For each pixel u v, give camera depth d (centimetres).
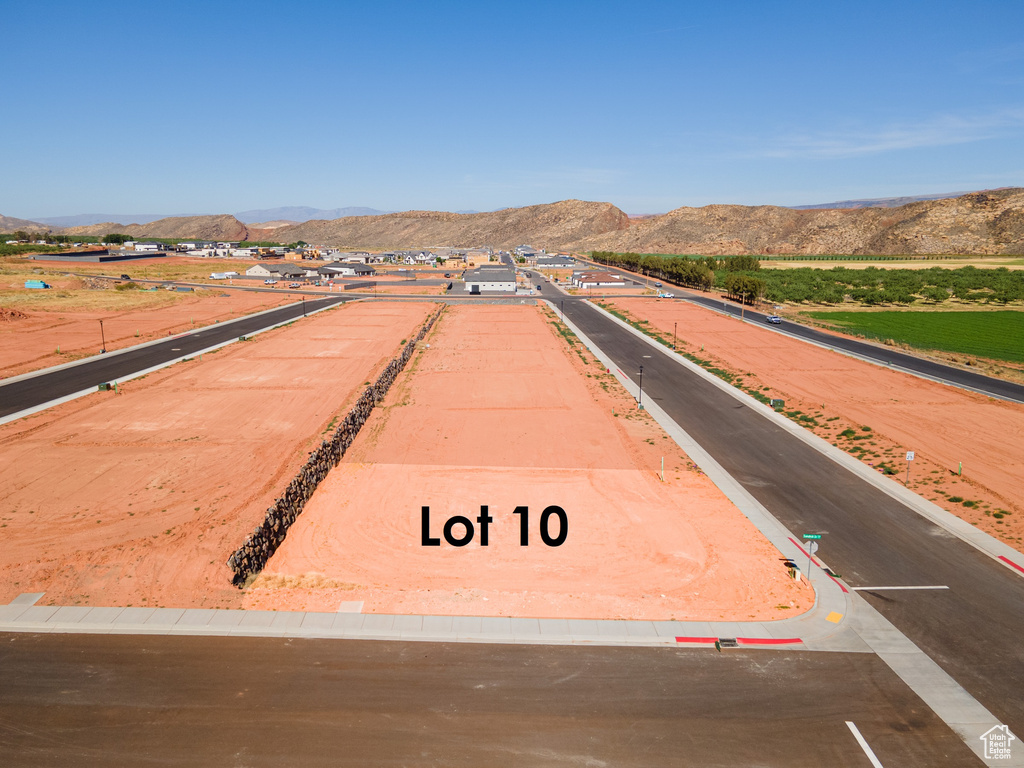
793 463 4559
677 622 2589
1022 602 2767
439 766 1812
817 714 2053
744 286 13625
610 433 5191
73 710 2028
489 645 2412
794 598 2789
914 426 5303
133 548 3098
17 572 2873
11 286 14612
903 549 3262
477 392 6531
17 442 4803
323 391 6412
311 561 3092
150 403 5931
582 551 3216
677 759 1850
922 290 15338
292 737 1916
